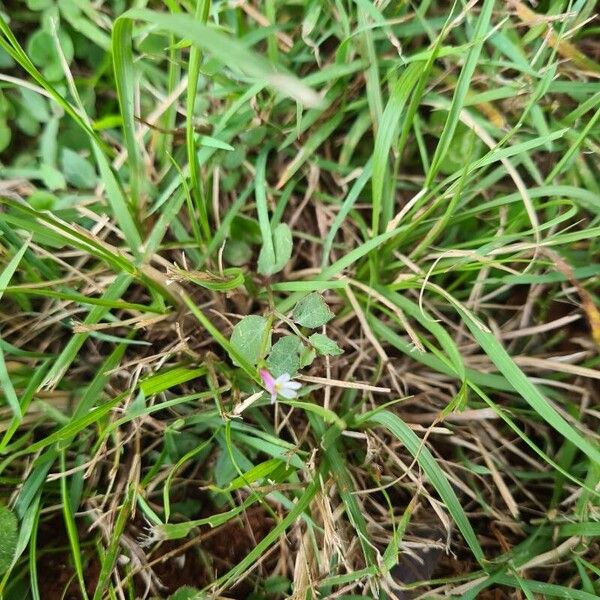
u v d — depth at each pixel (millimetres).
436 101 151
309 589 130
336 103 155
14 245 133
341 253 161
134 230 135
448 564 145
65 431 120
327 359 144
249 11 149
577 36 158
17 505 130
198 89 150
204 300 151
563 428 122
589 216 158
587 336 157
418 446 128
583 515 136
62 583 137
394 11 151
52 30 130
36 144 151
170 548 141
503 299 162
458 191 129
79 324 127
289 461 131
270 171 161
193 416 137
